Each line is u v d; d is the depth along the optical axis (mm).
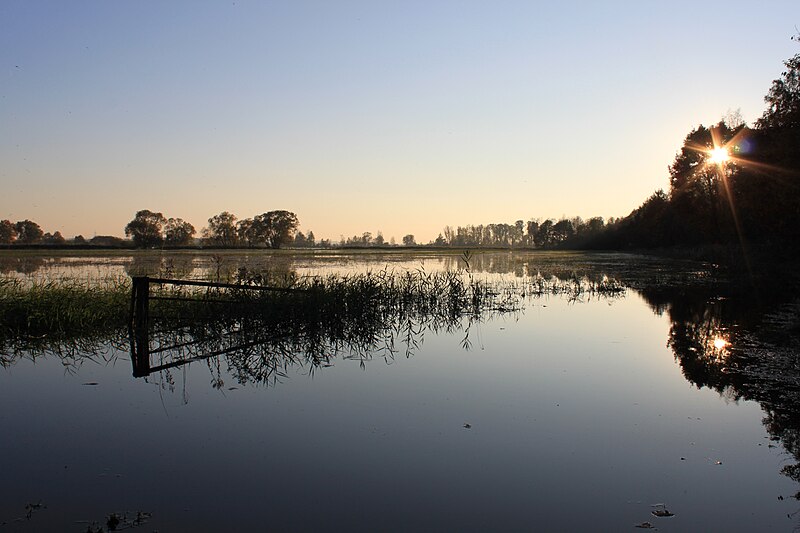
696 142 53438
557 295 25047
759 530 5281
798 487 6090
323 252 81938
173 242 111812
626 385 9898
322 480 6328
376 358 12273
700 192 52375
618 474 6418
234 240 120938
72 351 13297
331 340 14500
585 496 5934
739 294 24406
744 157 34750
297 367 11492
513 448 7164
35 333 15141
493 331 15695
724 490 6035
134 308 15578
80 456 7023
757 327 15453
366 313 17188
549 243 129000
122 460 6891
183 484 6254
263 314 15734
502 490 6066
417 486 6176
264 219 115000
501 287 27312
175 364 11930
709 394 9305
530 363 11664
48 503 5840
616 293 25672
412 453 7035
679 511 5625
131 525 5414
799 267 31094
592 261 55000
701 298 23234
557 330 15805
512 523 5430
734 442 7277
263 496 5973
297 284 19328
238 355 12789
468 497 5926
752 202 33750
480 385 9984
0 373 11188
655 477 6340
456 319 18078
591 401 9008
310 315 15773
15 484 6270
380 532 5281
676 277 33969
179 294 18094
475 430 7781
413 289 21453
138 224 98812
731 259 38156
